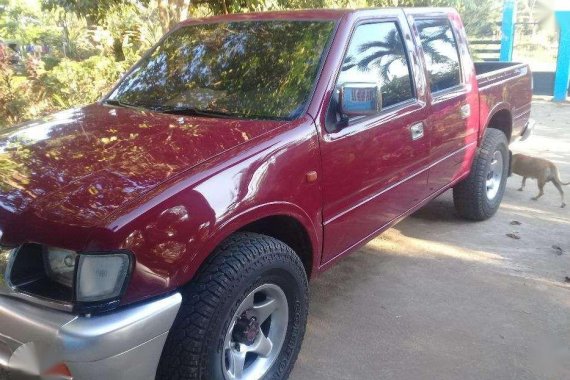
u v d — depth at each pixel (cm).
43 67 891
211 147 270
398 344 337
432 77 427
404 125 375
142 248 220
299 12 371
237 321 263
